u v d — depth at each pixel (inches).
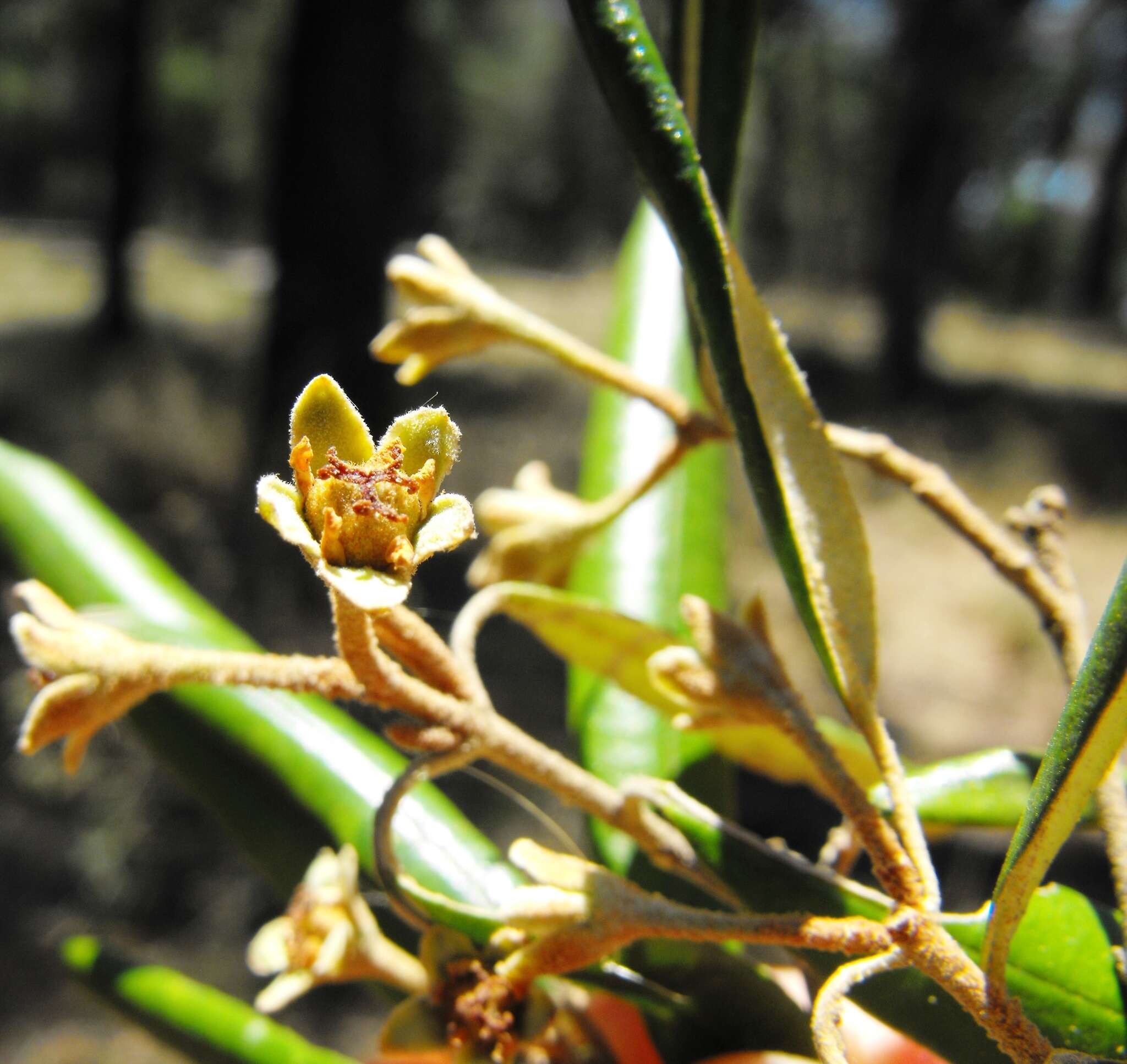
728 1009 2.5
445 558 15.5
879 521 24.7
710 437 2.3
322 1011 10.1
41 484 3.4
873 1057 2.9
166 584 3.3
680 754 3.1
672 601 3.3
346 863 2.2
